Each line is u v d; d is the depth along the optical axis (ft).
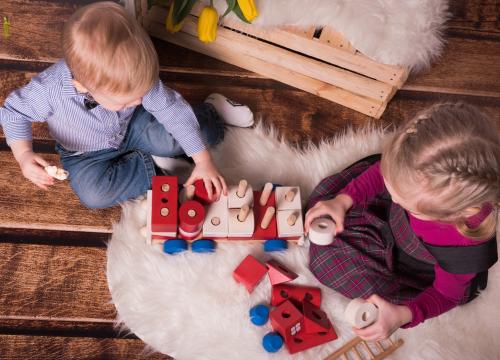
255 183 4.63
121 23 3.34
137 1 4.79
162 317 4.09
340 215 3.98
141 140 4.44
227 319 4.07
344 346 4.02
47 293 4.24
